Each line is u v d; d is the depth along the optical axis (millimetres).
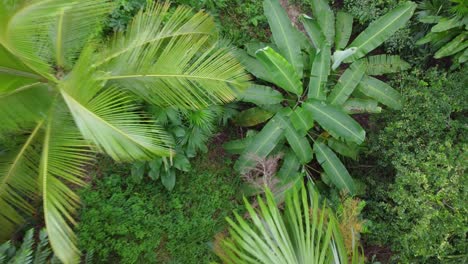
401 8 5254
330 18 5703
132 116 3395
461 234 4312
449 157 4586
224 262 3363
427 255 4441
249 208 3264
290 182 5109
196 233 5164
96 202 4594
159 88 3668
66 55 3742
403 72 5676
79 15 3514
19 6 3002
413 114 5109
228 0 5789
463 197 4348
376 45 5371
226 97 3863
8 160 3473
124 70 3584
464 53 5254
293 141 5074
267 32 5973
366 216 5500
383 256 5418
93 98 3293
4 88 3266
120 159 3477
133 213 4758
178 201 5098
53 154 3312
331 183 5496
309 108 5020
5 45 2961
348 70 5328
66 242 3188
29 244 3670
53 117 3453
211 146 5613
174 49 3627
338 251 3455
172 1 5082
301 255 3244
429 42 5801
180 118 4637
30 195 3584
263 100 5203
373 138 5531
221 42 5012
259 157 4957
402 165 5027
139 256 4859
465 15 5191
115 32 3967
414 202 4504
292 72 4871
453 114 5391
